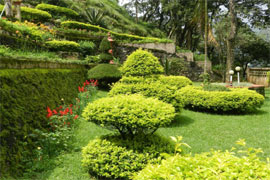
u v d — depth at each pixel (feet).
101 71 29.27
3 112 9.31
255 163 5.27
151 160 9.05
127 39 55.11
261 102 22.52
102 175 9.20
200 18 40.22
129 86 18.26
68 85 20.76
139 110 9.42
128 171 8.94
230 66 44.73
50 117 13.25
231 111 22.94
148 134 10.80
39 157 9.88
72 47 33.60
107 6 71.92
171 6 74.13
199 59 64.54
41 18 45.93
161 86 18.42
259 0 69.62
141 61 18.85
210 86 24.91
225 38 70.18
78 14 58.59
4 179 8.14
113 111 9.32
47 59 18.89
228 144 13.56
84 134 14.51
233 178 4.78
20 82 11.87
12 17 33.27
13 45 21.66
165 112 9.74
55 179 9.16
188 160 5.55
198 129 16.70
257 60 91.35
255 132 15.98
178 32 90.17
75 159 10.98
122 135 10.34
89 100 20.42
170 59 53.98
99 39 45.60
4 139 8.95
